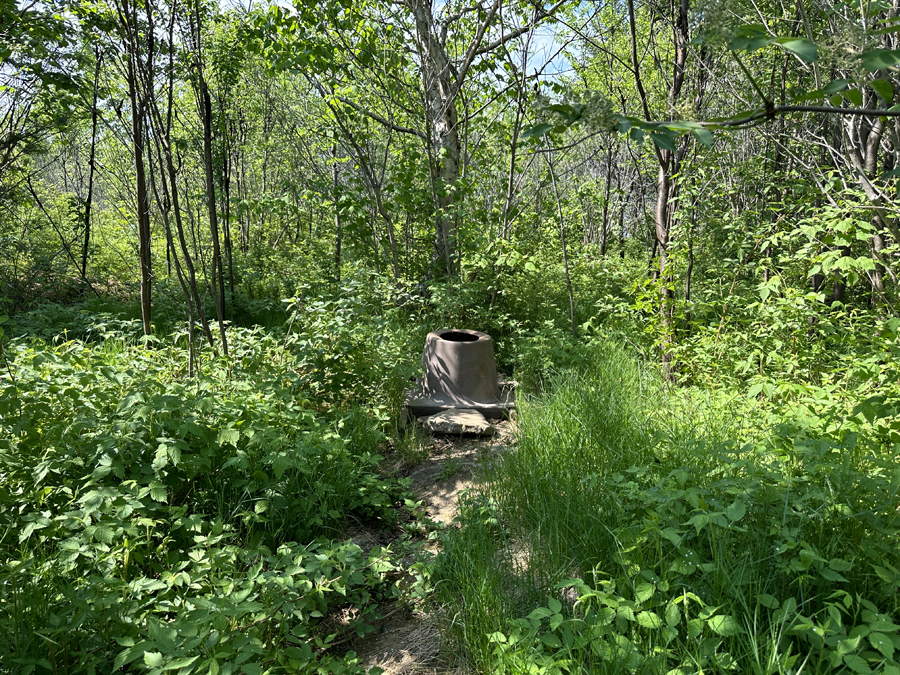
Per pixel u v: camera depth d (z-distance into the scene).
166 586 2.30
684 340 5.09
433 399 5.56
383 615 2.80
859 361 3.57
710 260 6.88
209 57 8.55
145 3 4.60
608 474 3.21
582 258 9.75
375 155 10.62
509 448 4.23
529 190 10.70
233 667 1.84
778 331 4.46
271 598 2.35
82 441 3.11
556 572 2.63
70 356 4.16
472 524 3.12
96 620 2.17
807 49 1.17
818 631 1.74
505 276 7.98
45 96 7.85
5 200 10.45
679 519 2.46
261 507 3.00
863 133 5.04
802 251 4.25
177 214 4.83
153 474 3.06
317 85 8.03
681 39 5.18
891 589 1.96
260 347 5.36
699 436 3.32
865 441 2.68
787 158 6.17
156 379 4.28
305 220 16.50
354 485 3.71
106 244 14.04
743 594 2.08
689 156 5.61
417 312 7.95
